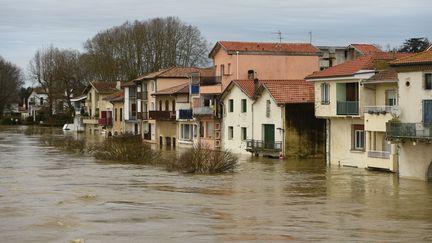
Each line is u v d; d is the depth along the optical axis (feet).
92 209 105.91
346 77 183.01
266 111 229.66
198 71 323.98
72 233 85.97
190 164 173.68
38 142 326.03
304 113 221.05
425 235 87.71
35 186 137.49
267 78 269.44
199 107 273.95
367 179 157.38
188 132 296.30
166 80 327.06
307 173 171.94
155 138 329.31
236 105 250.78
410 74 155.53
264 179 157.17
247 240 82.58
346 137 190.60
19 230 87.81
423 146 152.87
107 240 81.76
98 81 472.44
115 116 400.67
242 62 266.98
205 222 95.04
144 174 167.22
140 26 478.18
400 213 106.93
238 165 194.29
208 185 143.43
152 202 114.93
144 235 84.89
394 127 156.76
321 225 94.43
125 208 107.45
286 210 108.58
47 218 96.78
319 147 221.66
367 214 105.70
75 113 499.10
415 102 154.10
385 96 175.11
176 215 100.99
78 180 150.71
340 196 127.44
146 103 346.95
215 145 264.93
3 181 147.02
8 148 277.64
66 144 273.33
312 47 278.46
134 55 471.21
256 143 232.32
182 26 477.77
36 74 556.92
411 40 358.43
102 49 488.02
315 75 196.95
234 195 126.93
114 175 163.63
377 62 178.60
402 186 143.43
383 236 86.74
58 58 549.95
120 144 221.25
